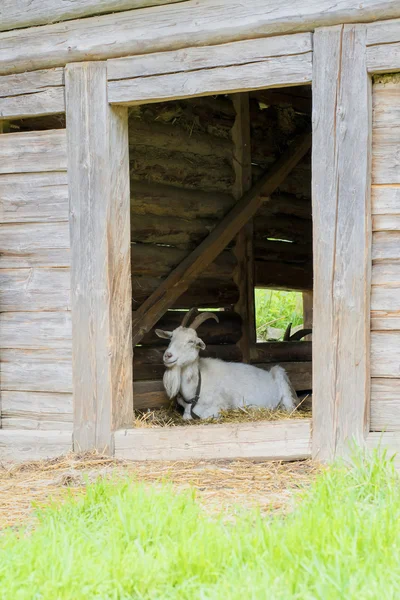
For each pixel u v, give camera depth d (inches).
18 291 289.9
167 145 369.4
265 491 221.5
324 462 243.8
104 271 273.9
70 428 282.8
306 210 451.5
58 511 193.6
